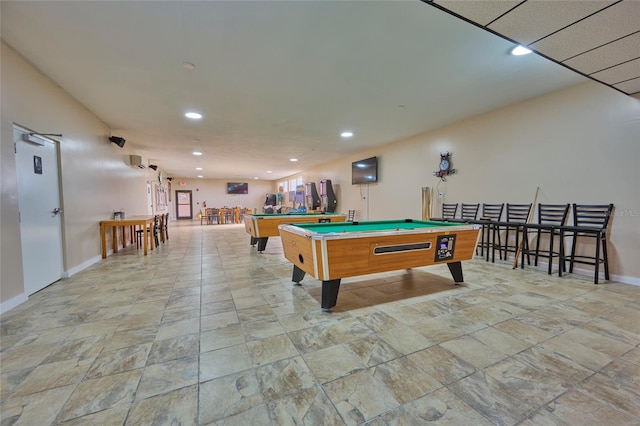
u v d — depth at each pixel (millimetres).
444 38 2348
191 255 4918
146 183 8281
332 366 1603
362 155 7559
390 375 1517
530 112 3824
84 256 3953
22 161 2689
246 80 3137
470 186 4691
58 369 1572
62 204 3375
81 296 2770
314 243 2271
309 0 1883
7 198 2418
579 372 1535
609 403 1303
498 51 2553
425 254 2785
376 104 3939
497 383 1448
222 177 14680
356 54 2604
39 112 2906
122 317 2273
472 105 4016
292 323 2164
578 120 3361
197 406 1292
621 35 1857
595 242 3305
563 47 2023
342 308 2455
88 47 2457
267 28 2197
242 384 1447
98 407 1284
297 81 3176
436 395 1360
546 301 2576
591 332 1983
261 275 3570
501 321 2170
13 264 2471
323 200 8938
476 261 4227
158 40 2354
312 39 2357
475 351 1752
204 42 2393
